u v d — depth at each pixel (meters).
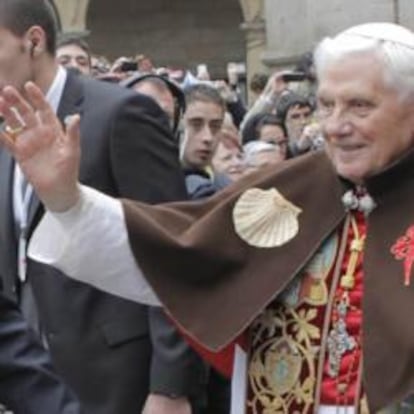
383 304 5.02
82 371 7.12
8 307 5.23
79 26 37.72
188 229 5.35
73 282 7.06
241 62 40.44
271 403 5.30
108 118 7.06
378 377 4.96
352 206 5.25
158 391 7.05
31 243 5.39
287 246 5.29
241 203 5.36
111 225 5.29
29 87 5.08
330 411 5.17
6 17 6.86
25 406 5.20
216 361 5.46
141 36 40.62
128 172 7.05
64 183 5.16
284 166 5.44
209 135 9.71
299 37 27.30
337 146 5.12
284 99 13.14
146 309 7.14
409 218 5.12
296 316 5.27
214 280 5.31
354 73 5.00
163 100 9.97
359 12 18.59
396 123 5.04
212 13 40.44
